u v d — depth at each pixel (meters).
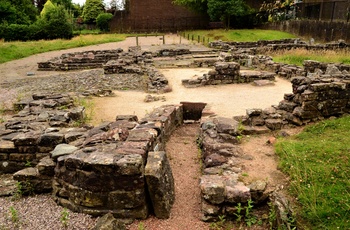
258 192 3.84
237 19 35.81
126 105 9.09
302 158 4.57
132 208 3.70
